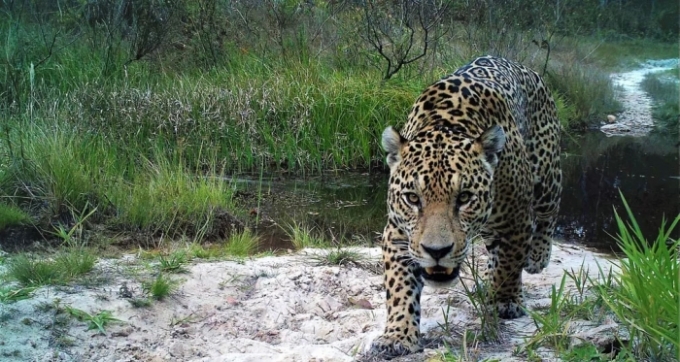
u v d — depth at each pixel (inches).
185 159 414.6
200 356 217.3
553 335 192.4
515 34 646.5
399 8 590.9
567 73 658.2
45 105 407.5
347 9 601.3
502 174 210.5
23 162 332.5
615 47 1003.9
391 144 202.8
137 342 219.6
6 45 495.5
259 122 468.4
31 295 231.6
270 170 450.0
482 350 200.5
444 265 186.5
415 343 201.2
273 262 281.6
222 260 280.8
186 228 321.7
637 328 180.9
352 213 369.4
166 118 437.1
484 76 232.7
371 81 510.9
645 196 406.0
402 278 202.4
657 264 192.7
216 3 588.4
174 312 236.2
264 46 556.7
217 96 464.1
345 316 242.1
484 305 216.8
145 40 526.9
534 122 256.8
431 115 212.4
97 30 547.5
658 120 627.5
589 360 181.2
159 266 263.7
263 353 213.9
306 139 462.0
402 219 195.0
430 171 190.2
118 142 401.1
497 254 226.5
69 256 263.0
